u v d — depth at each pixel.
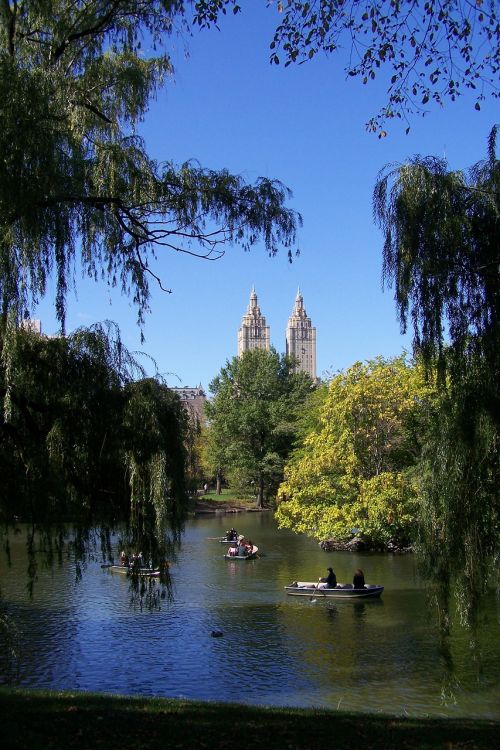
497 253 10.22
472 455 10.34
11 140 9.30
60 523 12.27
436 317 10.27
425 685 16.27
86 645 19.70
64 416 11.71
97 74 12.11
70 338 12.04
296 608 24.81
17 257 9.52
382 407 39.88
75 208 10.52
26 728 8.84
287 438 82.56
